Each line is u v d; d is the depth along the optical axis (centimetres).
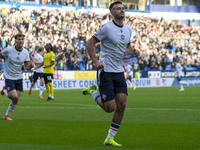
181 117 1080
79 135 739
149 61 3997
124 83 660
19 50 959
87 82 3494
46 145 620
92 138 704
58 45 3531
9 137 707
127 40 664
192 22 4894
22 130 798
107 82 648
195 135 743
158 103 1636
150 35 4344
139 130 814
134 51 705
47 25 3684
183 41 4516
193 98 1983
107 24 651
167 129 830
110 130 639
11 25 3462
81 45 3656
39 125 882
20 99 1866
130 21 4338
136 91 2823
